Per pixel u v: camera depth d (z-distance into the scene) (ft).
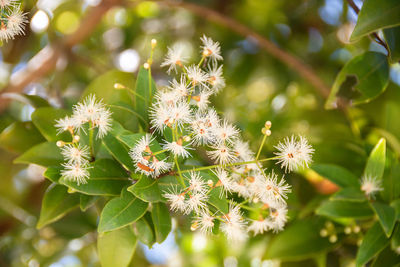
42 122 1.91
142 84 1.87
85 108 1.80
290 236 2.13
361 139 2.27
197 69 1.82
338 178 2.03
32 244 2.51
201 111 1.84
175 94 1.80
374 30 1.87
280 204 1.89
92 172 1.80
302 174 2.25
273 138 2.33
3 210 2.54
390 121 2.28
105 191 1.80
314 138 2.28
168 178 1.80
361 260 1.92
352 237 2.17
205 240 2.53
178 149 1.77
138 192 1.75
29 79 2.43
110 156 1.86
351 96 2.04
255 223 1.89
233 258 2.51
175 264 2.70
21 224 2.56
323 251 2.12
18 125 2.00
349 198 1.96
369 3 1.88
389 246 2.00
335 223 2.13
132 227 1.87
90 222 2.45
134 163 1.81
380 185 2.01
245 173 1.85
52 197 1.88
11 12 1.87
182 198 1.77
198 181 1.77
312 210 2.15
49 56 2.45
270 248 2.13
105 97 2.01
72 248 2.55
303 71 2.51
